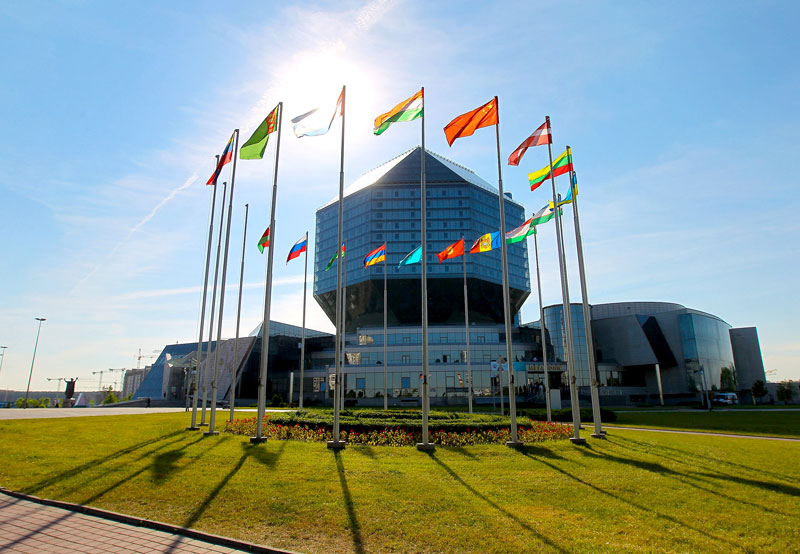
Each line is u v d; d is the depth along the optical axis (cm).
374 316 10731
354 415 3089
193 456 1753
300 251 3572
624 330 10462
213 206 3114
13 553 862
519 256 11544
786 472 1546
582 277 2580
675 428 3375
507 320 2112
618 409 6812
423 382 1991
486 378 8025
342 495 1216
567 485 1337
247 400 8712
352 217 11000
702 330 10256
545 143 2566
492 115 2216
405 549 880
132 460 1680
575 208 2620
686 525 1004
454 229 10412
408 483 1341
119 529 1004
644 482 1378
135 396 9856
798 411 5800
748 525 1005
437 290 10225
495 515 1064
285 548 888
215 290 3153
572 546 884
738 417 4612
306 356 9938
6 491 1294
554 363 8650
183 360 6688
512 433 2016
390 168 11194
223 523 1022
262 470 1505
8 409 4747
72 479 1402
